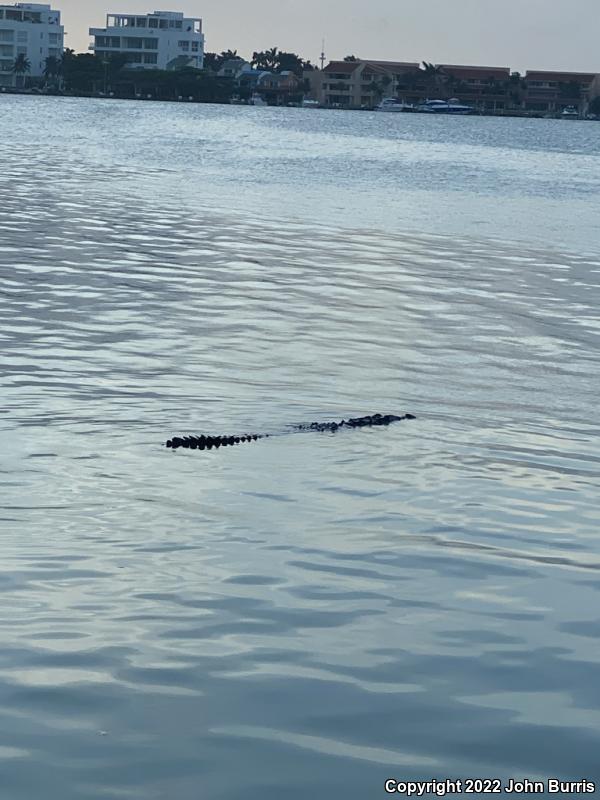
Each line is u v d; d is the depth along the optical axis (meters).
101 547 12.71
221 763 8.51
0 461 15.80
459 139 165.25
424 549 13.05
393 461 16.50
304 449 16.91
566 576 12.40
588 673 10.07
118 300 29.36
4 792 8.05
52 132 129.12
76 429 17.61
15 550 12.52
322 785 8.29
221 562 12.41
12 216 47.03
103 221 46.78
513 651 10.47
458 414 19.64
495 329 27.81
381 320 28.42
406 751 8.75
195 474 15.49
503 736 8.99
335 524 13.77
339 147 121.50
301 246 41.94
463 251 42.56
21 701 9.25
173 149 104.56
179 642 10.42
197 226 46.56
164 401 19.62
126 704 9.27
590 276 37.25
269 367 22.78
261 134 145.75
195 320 27.30
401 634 10.77
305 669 9.99
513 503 14.86
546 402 20.86
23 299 28.86
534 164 106.25
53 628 10.59
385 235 46.53
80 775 8.29
